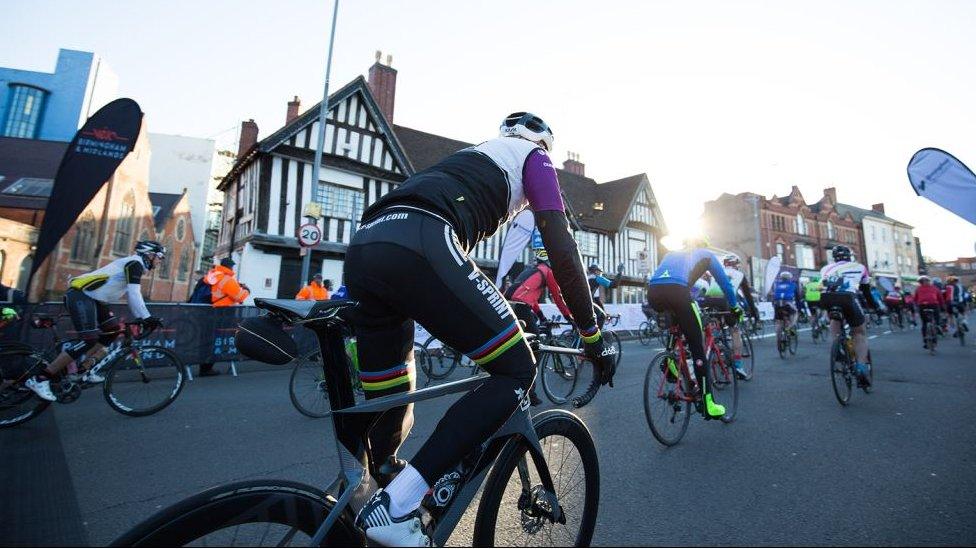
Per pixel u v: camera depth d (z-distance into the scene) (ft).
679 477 9.05
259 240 45.93
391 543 3.31
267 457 10.41
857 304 15.37
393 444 4.65
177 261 101.30
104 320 14.56
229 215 57.11
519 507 4.73
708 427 12.62
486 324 3.91
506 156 4.64
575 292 4.52
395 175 55.62
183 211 102.53
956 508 7.63
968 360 25.68
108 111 22.84
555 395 16.01
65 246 66.54
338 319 4.06
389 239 3.85
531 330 15.24
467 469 4.11
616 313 46.16
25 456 10.23
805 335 44.65
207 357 22.07
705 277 21.85
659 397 11.02
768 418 13.46
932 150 22.27
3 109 150.00
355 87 52.19
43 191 72.43
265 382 20.56
